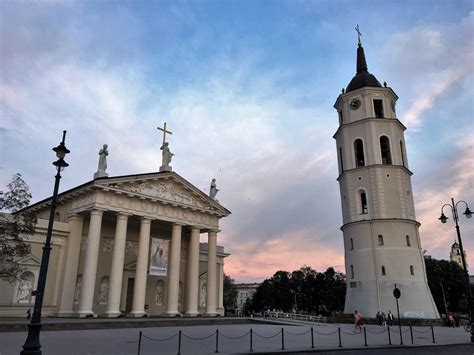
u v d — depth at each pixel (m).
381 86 57.16
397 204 51.41
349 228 53.44
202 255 52.56
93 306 39.72
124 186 39.12
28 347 13.63
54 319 32.22
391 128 54.66
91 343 20.84
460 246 30.23
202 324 36.50
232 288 140.62
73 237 38.56
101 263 41.38
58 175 16.56
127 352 18.16
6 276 28.27
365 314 47.78
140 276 38.50
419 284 48.53
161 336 25.58
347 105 57.50
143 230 40.06
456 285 80.69
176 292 41.25
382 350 21.94
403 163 54.62
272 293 119.44
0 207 27.14
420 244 52.19
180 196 44.25
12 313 34.38
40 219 37.66
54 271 37.78
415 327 42.50
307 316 53.75
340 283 111.25
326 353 20.28
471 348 24.14
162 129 45.09
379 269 49.03
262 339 26.19
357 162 55.03
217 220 48.00
